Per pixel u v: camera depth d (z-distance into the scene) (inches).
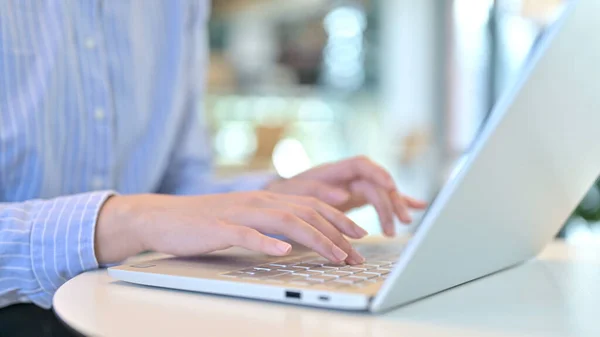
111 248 27.6
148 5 47.6
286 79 234.5
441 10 227.1
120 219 27.5
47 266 27.7
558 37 17.8
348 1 233.3
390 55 235.3
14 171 39.8
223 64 231.5
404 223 37.1
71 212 28.2
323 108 233.3
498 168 18.7
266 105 228.2
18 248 27.9
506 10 207.8
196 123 52.8
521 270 28.1
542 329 17.7
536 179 21.9
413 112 233.6
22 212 28.7
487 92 218.2
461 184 17.4
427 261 19.1
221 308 19.9
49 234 27.8
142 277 23.5
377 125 234.4
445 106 229.0
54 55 41.1
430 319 18.6
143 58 47.0
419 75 232.4
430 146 221.1
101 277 25.7
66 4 42.1
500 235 23.3
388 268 23.5
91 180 43.9
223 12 231.6
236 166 172.6
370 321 18.2
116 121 45.1
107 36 44.6
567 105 20.4
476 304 20.8
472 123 221.8
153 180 48.2
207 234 25.0
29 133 39.4
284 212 25.3
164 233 26.0
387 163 217.2
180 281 22.5
